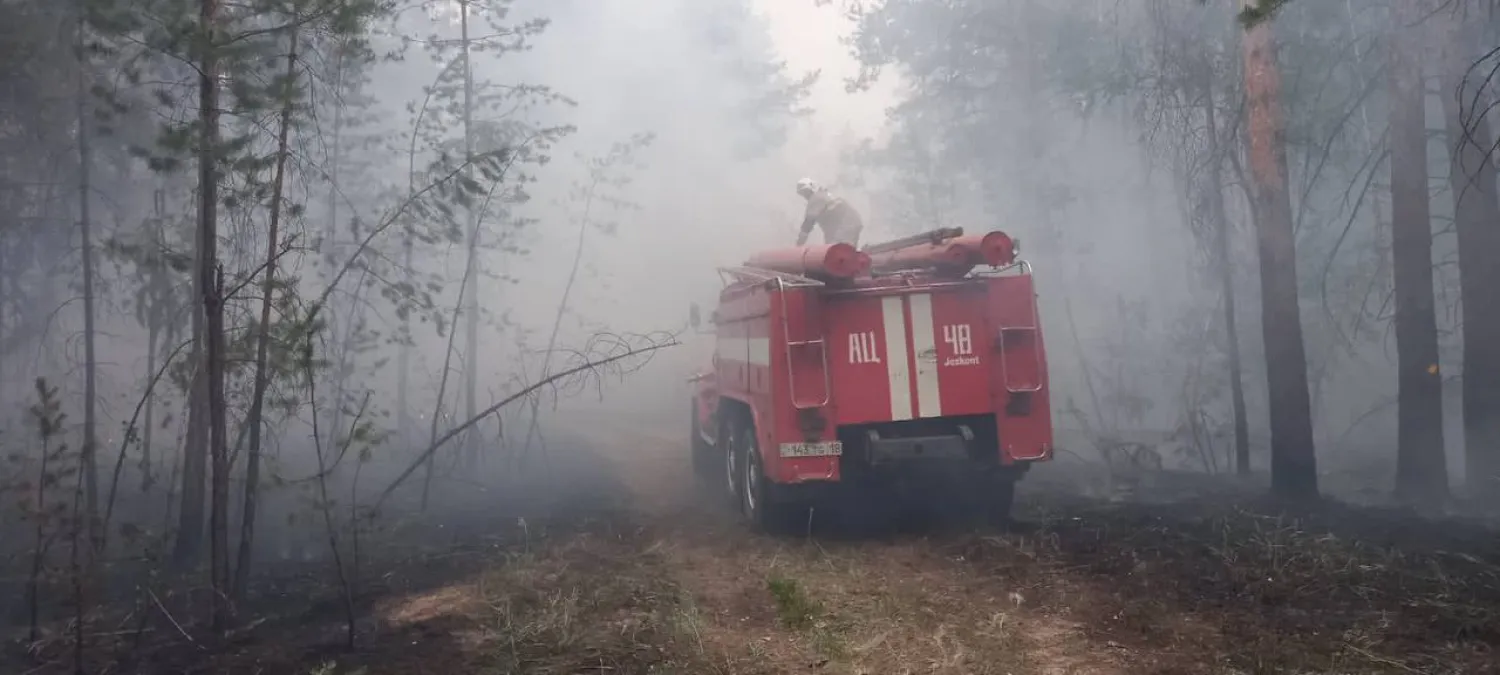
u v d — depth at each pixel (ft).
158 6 19.93
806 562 24.49
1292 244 31.81
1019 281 27.32
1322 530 25.80
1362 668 16.05
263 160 20.48
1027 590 21.43
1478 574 21.25
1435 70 35.68
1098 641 17.99
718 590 22.16
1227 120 37.86
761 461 28.27
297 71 21.33
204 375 24.26
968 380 26.94
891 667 16.97
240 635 19.67
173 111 23.65
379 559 26.09
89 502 26.20
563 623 19.34
